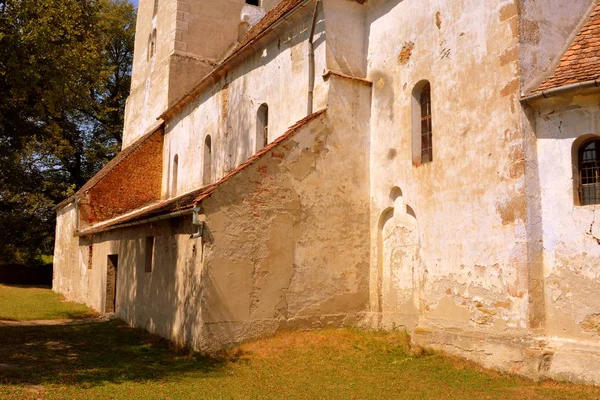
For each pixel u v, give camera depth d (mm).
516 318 8422
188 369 9055
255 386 7957
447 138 9945
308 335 10711
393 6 11695
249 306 10430
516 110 8688
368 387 7879
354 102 11984
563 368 7816
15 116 11859
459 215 9570
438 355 9523
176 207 12328
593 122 8180
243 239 10484
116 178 22375
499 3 9148
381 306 11492
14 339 12070
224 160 16406
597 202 8180
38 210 32812
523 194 8469
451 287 9625
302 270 11047
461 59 9789
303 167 11258
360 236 11773
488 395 7324
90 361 9789
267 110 14562
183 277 11094
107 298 17906
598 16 9359
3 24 10992
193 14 23219
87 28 13867
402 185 11016
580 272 8047
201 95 18688
